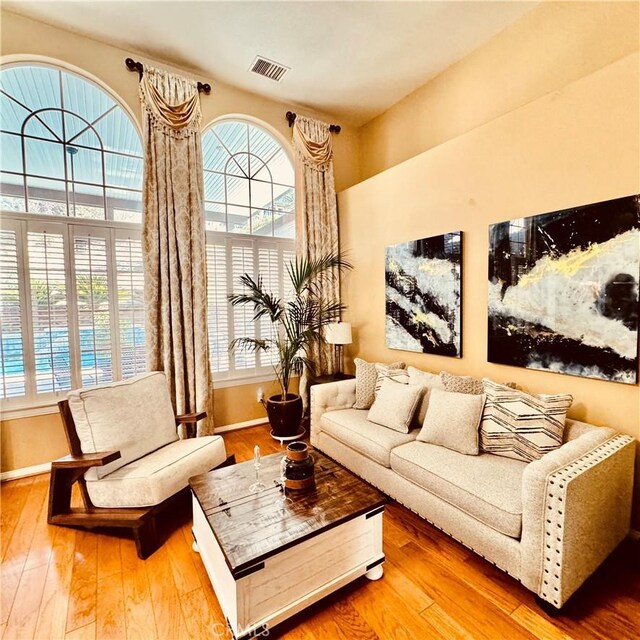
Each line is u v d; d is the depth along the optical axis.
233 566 1.36
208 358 3.62
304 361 3.98
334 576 1.69
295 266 4.20
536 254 2.46
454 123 3.50
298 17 2.89
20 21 2.86
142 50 3.29
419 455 2.27
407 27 3.00
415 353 3.52
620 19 2.34
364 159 4.71
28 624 1.58
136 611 1.65
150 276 3.28
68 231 3.13
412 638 1.51
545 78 2.74
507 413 2.25
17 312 2.93
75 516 2.12
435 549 2.06
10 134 2.97
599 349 2.16
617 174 2.06
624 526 1.94
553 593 1.53
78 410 2.27
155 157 3.31
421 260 3.37
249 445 3.56
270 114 4.12
